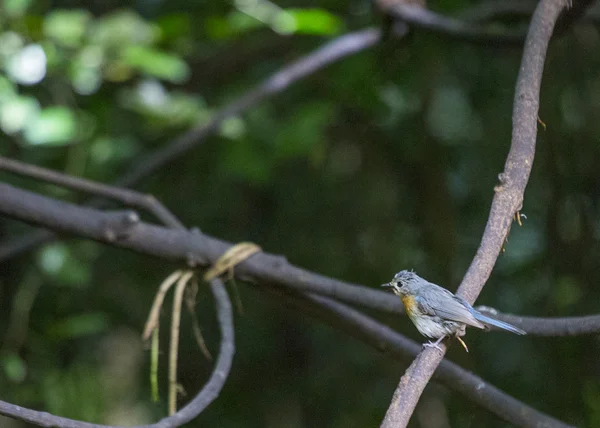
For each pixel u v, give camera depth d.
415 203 11.70
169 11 11.06
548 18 4.99
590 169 10.51
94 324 9.97
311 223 12.23
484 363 10.84
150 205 6.83
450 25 8.30
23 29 8.38
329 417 12.55
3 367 9.18
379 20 10.25
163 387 12.56
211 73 11.52
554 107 10.45
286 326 13.11
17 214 5.87
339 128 11.73
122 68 8.90
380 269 11.74
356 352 12.44
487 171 11.48
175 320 5.97
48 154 10.16
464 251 11.62
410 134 11.42
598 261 10.30
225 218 12.41
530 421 5.71
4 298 10.62
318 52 9.33
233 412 12.95
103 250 12.16
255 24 9.21
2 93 8.09
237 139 10.27
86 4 11.56
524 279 10.92
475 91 11.54
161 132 10.54
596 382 10.28
